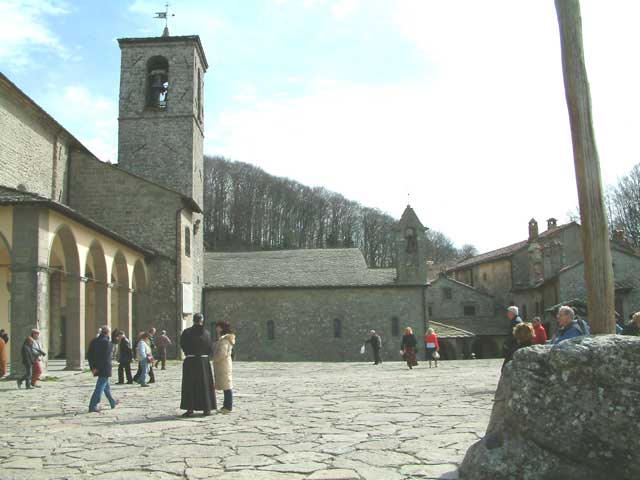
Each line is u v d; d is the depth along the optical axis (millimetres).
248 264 46469
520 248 57219
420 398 13516
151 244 34531
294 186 94750
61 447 8250
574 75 8703
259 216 90250
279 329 42688
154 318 34156
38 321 19984
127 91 38906
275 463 6957
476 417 10305
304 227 93500
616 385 5199
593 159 8523
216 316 43031
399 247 43094
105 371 12258
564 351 5457
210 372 11664
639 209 55438
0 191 21375
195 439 8672
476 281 64625
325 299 42844
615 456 5094
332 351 42250
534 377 5613
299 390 16250
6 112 27031
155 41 39094
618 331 16938
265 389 16719
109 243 27219
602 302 8234
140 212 34688
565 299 43562
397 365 31016
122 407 12828
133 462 7199
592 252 8352
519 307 55781
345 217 96500
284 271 44938
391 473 6363
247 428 9586
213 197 88062
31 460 7422
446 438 8336
